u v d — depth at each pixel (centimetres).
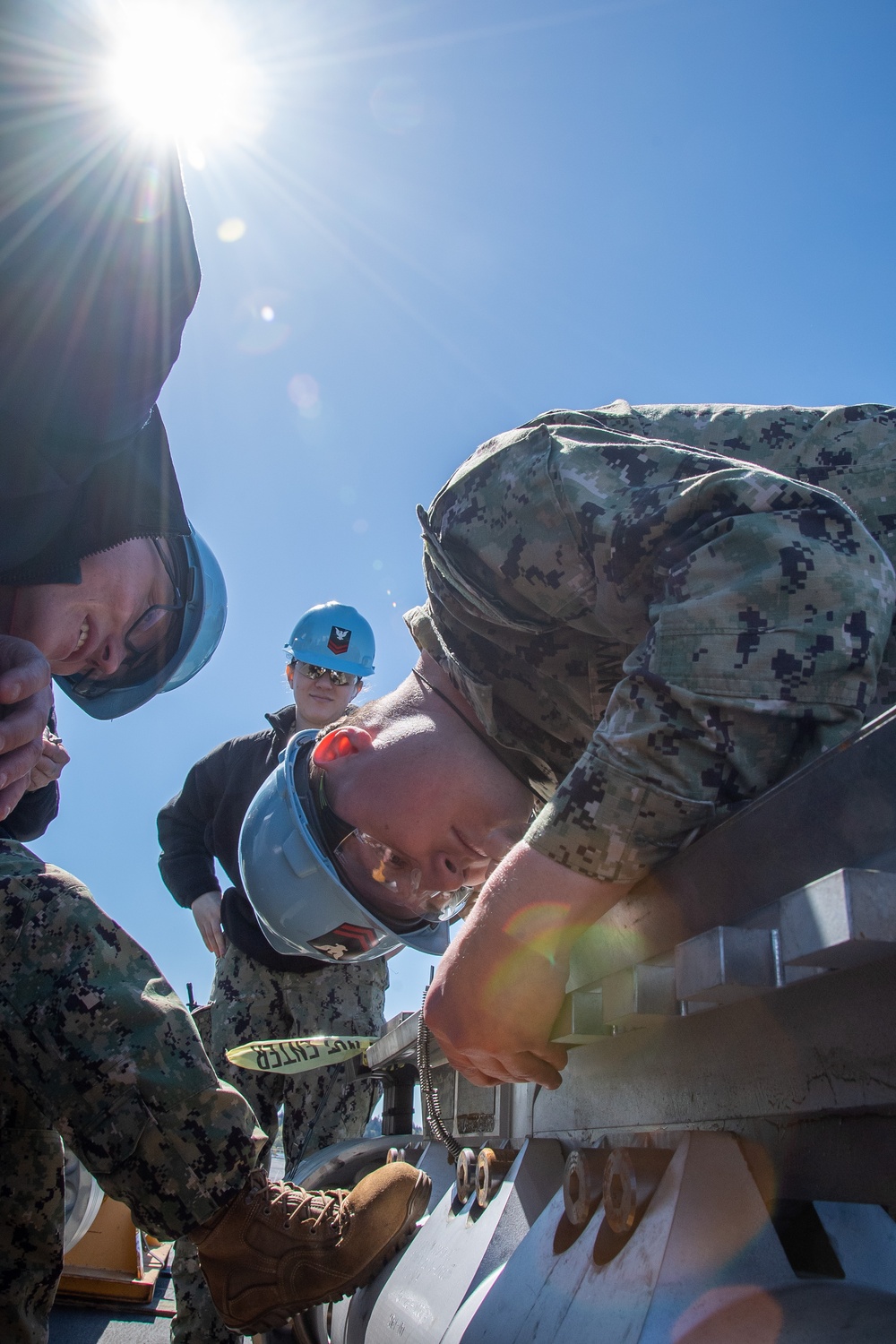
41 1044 141
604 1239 96
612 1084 121
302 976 295
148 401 138
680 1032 105
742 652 90
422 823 141
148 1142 140
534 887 97
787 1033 85
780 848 78
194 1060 144
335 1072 284
